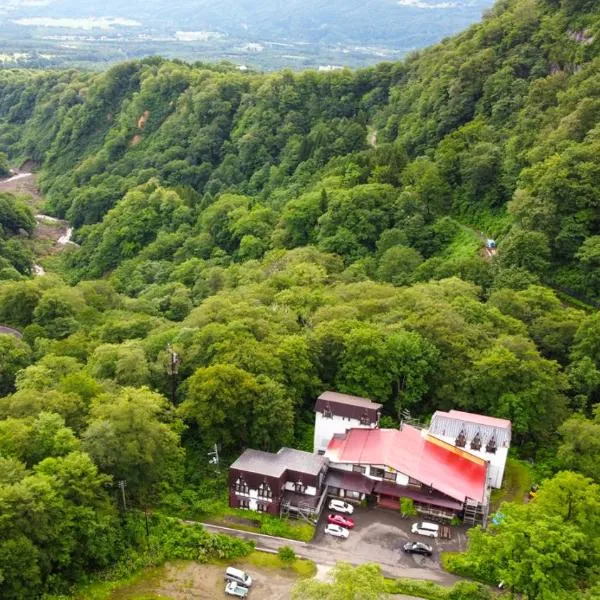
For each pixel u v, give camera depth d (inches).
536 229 4596.5
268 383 3097.9
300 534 2679.6
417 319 3644.2
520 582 2118.6
